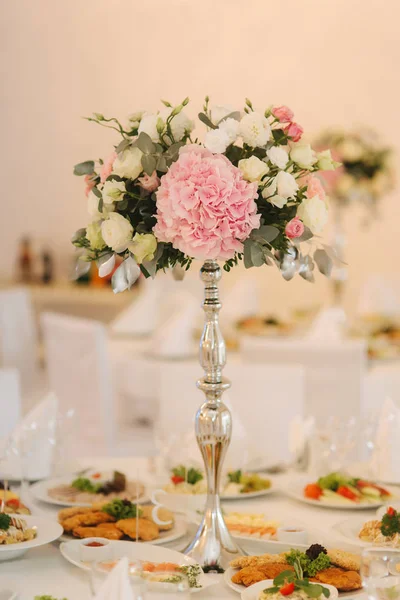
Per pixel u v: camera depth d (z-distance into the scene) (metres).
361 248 6.16
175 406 2.87
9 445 2.11
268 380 2.89
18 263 6.66
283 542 1.76
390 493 2.15
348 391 3.45
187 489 2.14
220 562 1.68
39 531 1.73
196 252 1.57
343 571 1.57
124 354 3.90
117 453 3.62
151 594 1.35
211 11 6.29
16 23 6.56
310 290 6.26
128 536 1.82
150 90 6.44
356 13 6.10
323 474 2.32
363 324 4.59
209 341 1.71
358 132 6.15
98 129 6.54
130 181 1.64
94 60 6.49
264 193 1.61
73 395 3.75
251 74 6.29
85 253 1.76
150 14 6.38
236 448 2.28
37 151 6.64
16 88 6.61
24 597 1.51
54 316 3.92
